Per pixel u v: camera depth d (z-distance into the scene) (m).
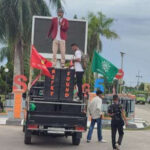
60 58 16.08
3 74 64.38
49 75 13.22
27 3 29.73
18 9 29.42
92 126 14.71
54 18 14.59
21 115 23.14
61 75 13.42
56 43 14.53
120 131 13.01
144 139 16.61
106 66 16.92
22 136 15.66
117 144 13.02
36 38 17.75
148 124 26.45
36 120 12.95
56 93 13.38
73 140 13.72
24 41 31.14
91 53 51.56
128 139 16.34
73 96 13.51
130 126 21.80
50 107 13.32
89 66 37.50
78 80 13.65
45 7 31.11
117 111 12.88
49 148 12.88
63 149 12.81
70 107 13.39
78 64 13.70
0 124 20.45
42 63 13.13
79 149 12.92
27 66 42.22
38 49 17.64
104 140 14.92
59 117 13.02
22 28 29.56
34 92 14.58
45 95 13.36
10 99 29.50
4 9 29.59
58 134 13.66
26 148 12.66
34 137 15.41
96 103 14.61
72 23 17.56
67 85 13.39
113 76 17.05
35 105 13.27
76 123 13.09
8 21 29.70
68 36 17.48
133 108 27.19
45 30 17.80
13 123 20.53
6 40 30.69
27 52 32.09
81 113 13.15
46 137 15.58
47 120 12.98
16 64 31.59
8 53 45.00
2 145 13.14
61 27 14.53
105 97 28.00
